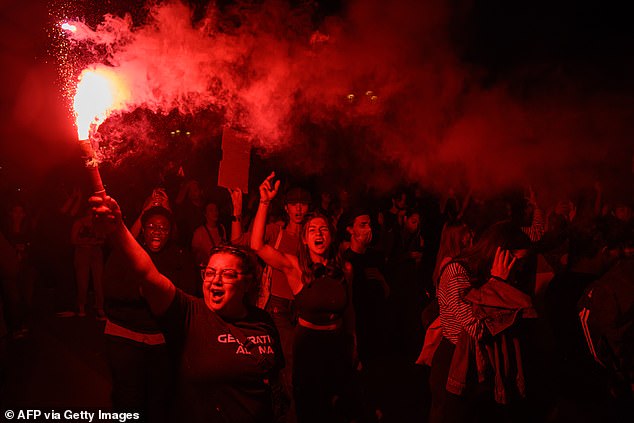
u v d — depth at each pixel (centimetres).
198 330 303
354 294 702
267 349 312
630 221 416
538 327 418
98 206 257
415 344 842
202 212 1041
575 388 626
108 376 681
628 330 389
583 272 682
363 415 475
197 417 300
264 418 310
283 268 496
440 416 396
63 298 1118
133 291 430
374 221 764
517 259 410
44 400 595
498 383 383
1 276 407
